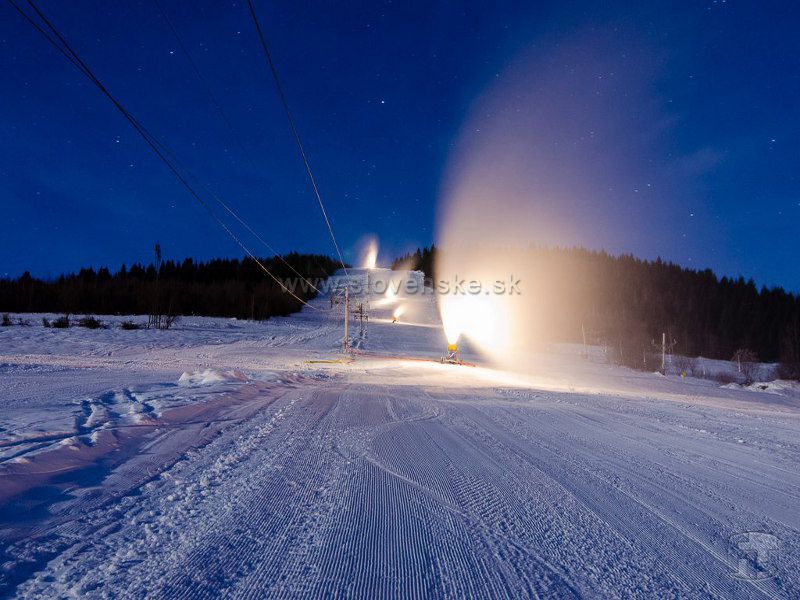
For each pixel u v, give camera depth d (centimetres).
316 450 600
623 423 909
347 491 443
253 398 1069
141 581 265
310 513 384
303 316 8106
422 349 4697
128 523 350
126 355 3061
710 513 413
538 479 502
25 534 319
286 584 270
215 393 1030
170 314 5597
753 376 5853
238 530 343
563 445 682
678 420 982
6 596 244
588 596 270
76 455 491
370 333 5691
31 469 427
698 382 4684
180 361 2725
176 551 306
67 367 1875
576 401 1335
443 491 452
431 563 304
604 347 7381
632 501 439
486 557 316
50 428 590
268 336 4875
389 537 342
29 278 7550
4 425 604
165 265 12019
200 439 630
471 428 801
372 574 287
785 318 9688
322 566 294
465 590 272
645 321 10244
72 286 7225
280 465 522
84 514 361
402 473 509
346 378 2034
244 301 7575
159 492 421
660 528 376
